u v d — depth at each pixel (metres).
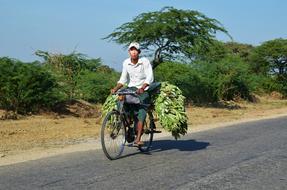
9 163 8.60
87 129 14.97
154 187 6.73
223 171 7.87
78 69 23.05
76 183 6.94
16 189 6.59
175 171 7.82
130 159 8.95
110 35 26.30
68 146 11.03
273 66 45.25
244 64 33.00
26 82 18.06
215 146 10.79
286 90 43.25
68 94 20.80
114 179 7.21
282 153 9.75
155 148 10.41
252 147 10.62
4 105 18.41
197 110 24.86
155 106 9.37
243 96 34.00
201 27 25.80
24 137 12.77
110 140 8.86
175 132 9.45
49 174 7.56
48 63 22.25
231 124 16.84
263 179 7.34
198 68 30.41
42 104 18.89
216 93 30.12
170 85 9.56
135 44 9.20
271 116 21.25
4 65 18.34
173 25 24.98
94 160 8.85
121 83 9.38
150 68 9.25
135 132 9.28
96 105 22.30
